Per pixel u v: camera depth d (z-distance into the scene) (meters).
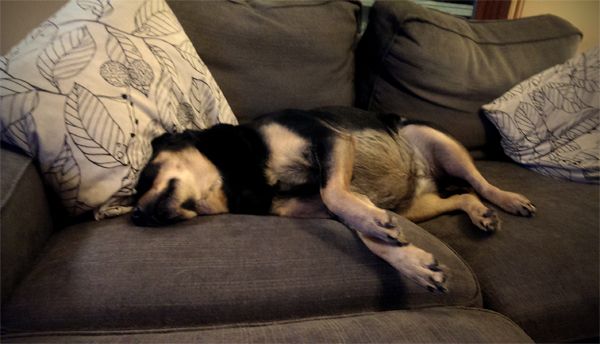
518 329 0.84
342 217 0.94
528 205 1.23
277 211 1.16
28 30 1.77
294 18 1.47
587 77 1.60
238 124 1.30
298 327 0.71
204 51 1.37
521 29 1.84
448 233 1.22
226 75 1.40
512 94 1.67
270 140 1.16
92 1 1.05
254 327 0.72
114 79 0.97
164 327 0.71
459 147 1.48
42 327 0.67
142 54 1.05
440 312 0.82
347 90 1.62
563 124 1.58
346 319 0.76
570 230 1.15
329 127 1.17
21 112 0.84
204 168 1.07
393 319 0.76
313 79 1.50
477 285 0.95
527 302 0.94
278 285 0.79
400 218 1.10
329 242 0.92
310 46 1.48
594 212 1.25
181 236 0.88
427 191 1.47
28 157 0.87
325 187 1.01
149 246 0.83
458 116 1.67
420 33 1.59
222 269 0.79
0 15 1.71
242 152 1.13
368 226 0.88
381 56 1.63
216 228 0.93
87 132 0.90
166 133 1.09
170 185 0.99
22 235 0.76
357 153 1.27
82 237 0.86
